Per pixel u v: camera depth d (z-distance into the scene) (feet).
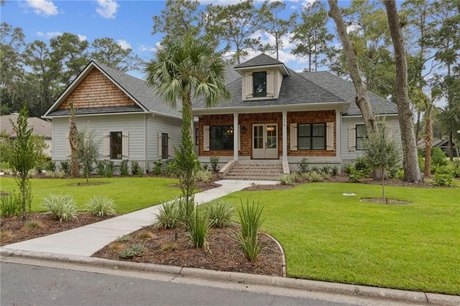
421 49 102.73
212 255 14.32
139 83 65.82
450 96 104.53
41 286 11.93
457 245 15.12
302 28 109.19
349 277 11.68
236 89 59.31
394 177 44.27
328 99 50.21
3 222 20.75
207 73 39.83
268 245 15.60
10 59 138.21
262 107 52.06
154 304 10.42
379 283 11.19
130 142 58.13
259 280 11.97
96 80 60.44
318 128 56.75
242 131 59.77
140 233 17.94
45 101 148.36
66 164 57.98
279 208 24.80
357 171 47.55
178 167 18.43
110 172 52.80
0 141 50.62
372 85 101.19
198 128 64.49
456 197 30.07
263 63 54.24
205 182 43.14
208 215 17.60
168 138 64.54
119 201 28.91
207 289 11.57
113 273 13.21
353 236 16.80
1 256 15.44
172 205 20.25
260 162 54.29
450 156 117.80
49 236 18.07
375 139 29.01
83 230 19.30
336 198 29.40
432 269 12.18
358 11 94.58
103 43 141.08
